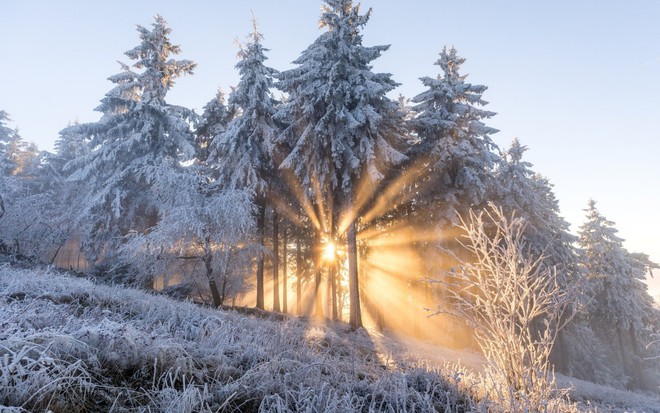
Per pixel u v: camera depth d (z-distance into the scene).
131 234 15.03
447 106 20.33
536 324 20.17
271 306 31.44
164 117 21.20
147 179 16.89
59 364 2.94
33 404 2.50
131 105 20.75
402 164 20.06
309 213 21.06
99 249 18.80
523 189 22.19
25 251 15.27
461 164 19.12
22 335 3.21
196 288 16.89
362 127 16.67
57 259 21.48
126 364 3.52
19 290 5.93
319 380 4.23
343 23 17.03
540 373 4.21
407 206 21.44
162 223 14.59
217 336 5.40
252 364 4.52
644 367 34.81
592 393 12.70
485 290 4.66
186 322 6.22
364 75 16.59
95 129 20.83
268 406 3.54
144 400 3.11
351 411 3.62
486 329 4.79
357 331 15.34
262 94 20.50
